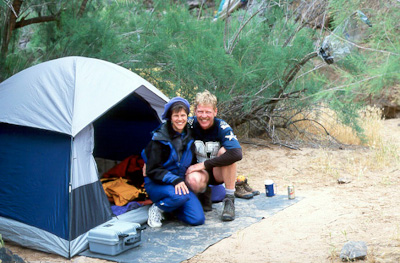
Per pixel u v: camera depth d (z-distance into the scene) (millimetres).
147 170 4285
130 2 7414
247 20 6625
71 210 3812
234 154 4328
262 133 8094
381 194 4992
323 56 5562
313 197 5086
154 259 3600
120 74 4664
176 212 4453
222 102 6750
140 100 5395
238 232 4051
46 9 7039
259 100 7168
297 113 7906
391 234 3664
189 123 4582
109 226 3863
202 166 4402
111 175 5430
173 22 6680
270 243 3789
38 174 4047
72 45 6602
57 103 4129
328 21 6988
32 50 7133
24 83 4453
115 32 6824
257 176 6207
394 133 8891
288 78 7230
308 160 6734
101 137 6039
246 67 6480
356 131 7672
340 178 5719
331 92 4465
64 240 3797
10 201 4168
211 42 6402
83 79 4328
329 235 3836
